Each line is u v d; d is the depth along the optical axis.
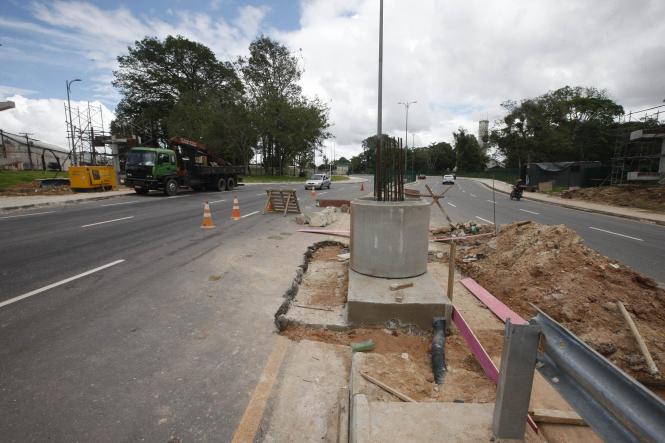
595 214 17.41
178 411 2.75
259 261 6.93
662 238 10.74
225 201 18.39
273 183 40.75
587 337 3.94
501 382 2.09
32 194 19.39
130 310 4.56
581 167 32.50
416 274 5.08
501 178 58.41
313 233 9.91
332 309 4.62
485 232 9.43
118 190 23.16
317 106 50.41
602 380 1.56
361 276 5.06
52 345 3.66
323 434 2.58
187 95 47.28
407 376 3.08
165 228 10.31
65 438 2.45
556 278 5.13
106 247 7.86
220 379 3.17
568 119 49.31
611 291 4.77
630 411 1.43
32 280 5.60
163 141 55.25
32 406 2.76
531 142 50.06
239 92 47.47
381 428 2.30
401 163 5.62
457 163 94.81
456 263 6.89
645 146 26.09
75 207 15.11
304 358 3.56
